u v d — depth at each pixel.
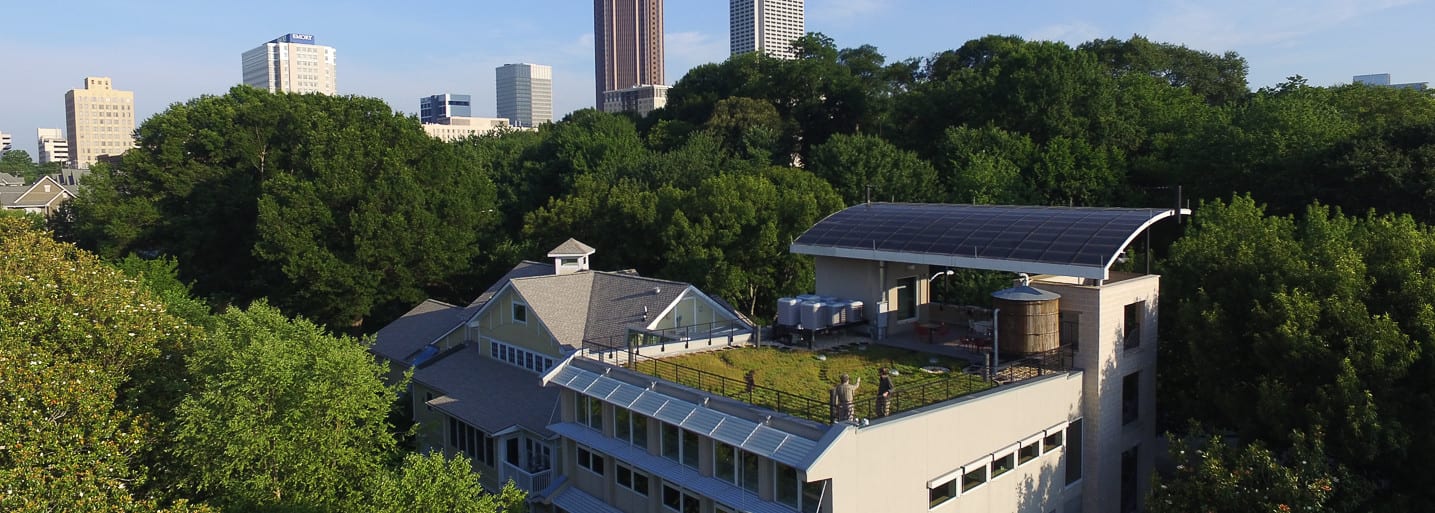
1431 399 21.12
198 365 23.92
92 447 20.84
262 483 22.06
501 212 75.31
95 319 24.08
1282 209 46.66
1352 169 43.38
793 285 49.88
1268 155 48.72
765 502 20.00
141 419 23.08
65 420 21.20
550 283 37.75
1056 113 62.28
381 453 26.28
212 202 61.78
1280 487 20.11
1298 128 48.53
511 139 102.75
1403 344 21.36
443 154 66.19
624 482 25.19
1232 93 84.44
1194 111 62.75
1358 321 21.81
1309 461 20.67
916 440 19.50
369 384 24.80
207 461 22.80
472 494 21.25
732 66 101.69
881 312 28.81
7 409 19.20
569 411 27.23
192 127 63.59
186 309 35.75
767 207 50.56
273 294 57.16
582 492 27.05
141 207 59.06
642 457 23.56
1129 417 25.94
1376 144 43.16
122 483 21.22
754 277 49.72
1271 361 23.36
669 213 52.84
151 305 26.58
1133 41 83.00
